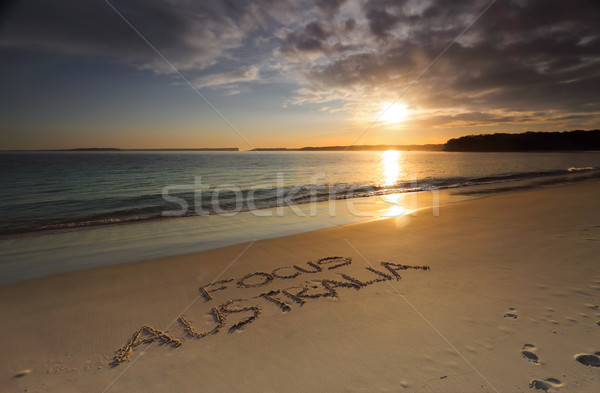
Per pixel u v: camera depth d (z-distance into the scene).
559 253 4.82
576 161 47.75
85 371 2.51
